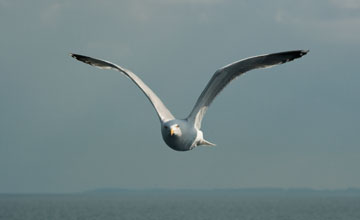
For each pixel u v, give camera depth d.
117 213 90.56
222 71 13.26
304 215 85.62
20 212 94.06
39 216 80.94
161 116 13.72
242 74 13.32
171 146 13.77
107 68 14.64
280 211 100.62
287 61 12.56
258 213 91.69
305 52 12.20
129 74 14.24
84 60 14.65
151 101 13.92
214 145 14.30
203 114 14.01
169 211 99.44
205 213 91.00
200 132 14.05
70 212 94.50
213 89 13.66
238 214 87.75
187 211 99.56
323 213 92.06
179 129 13.22
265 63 12.89
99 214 86.88
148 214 86.94
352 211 100.44
